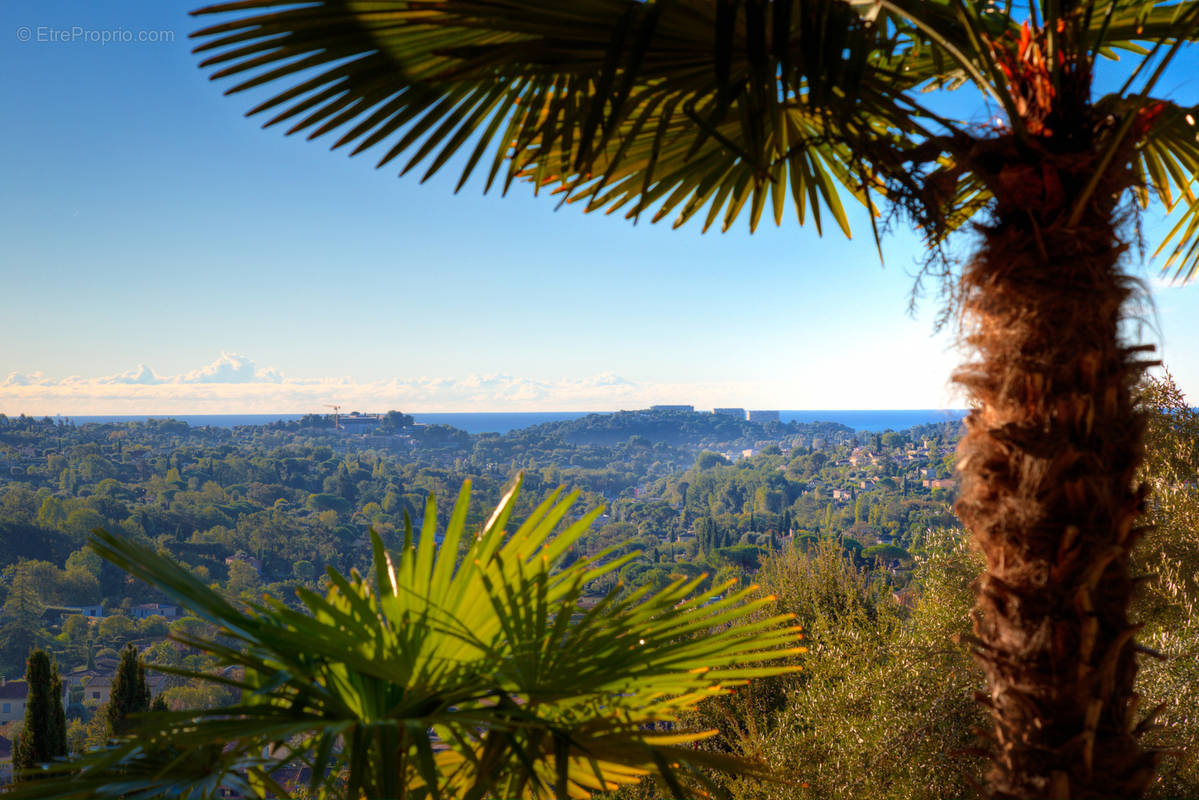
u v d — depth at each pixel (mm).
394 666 1318
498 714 1291
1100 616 1232
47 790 1169
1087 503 1229
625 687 1437
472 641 1327
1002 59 1433
